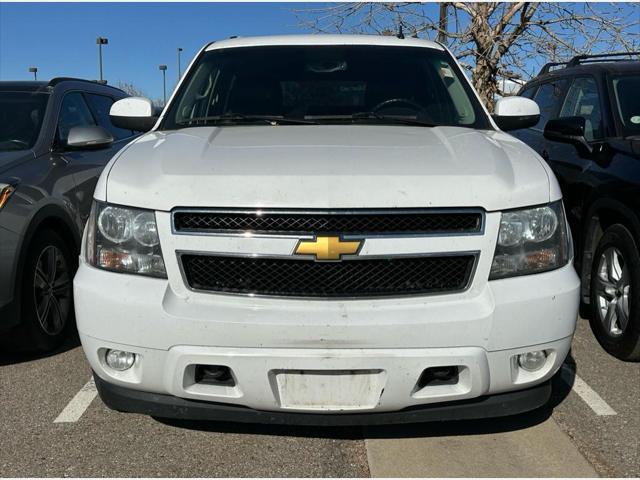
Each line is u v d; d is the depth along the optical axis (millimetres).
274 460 2859
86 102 5621
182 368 2508
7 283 3732
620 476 2732
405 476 2730
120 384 2662
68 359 4082
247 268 2537
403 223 2529
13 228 3785
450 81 4016
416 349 2465
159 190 2596
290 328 2439
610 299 4066
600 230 4297
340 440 3025
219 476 2742
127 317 2531
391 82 3949
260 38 4387
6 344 3988
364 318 2455
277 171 2615
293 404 2531
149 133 3539
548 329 2582
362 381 2510
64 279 4391
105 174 2830
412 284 2543
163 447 2975
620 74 4910
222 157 2812
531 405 2697
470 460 2848
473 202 2561
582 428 3139
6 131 4613
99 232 2699
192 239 2539
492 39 10906
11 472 2777
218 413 2600
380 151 2871
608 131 4555
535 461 2844
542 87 6258
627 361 3947
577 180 4469
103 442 3027
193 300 2529
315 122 3660
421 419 2602
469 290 2553
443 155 2850
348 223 2512
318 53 4152
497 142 3199
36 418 3277
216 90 3947
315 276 2521
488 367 2525
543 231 2666
